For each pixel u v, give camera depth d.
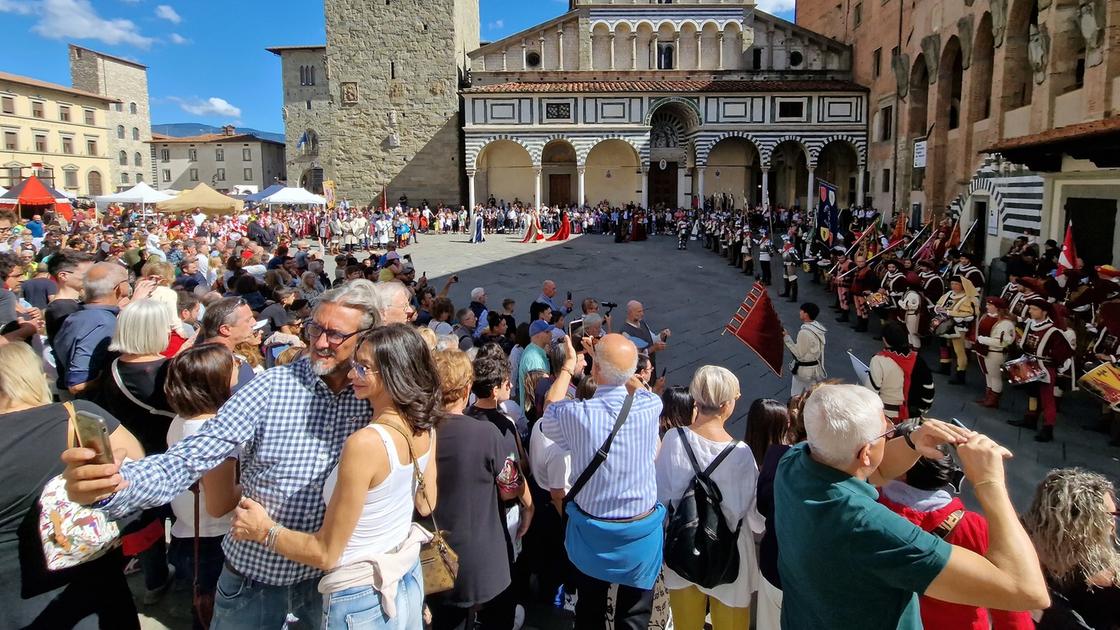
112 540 3.71
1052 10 19.17
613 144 47.19
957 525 3.62
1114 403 8.69
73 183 64.06
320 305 3.74
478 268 27.33
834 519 2.92
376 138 46.91
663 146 46.22
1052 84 19.38
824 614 3.01
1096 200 16.89
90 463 2.94
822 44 43.50
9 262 10.49
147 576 5.47
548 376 7.23
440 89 46.44
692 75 44.03
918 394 8.12
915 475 3.70
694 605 4.85
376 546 3.42
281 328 8.68
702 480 4.59
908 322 14.46
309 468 3.54
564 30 44.28
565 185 47.53
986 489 2.84
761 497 4.46
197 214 36.59
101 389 5.41
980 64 25.39
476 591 4.46
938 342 16.52
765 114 41.66
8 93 56.97
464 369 4.64
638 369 7.75
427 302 13.03
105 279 6.56
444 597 4.48
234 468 3.83
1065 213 18.28
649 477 4.59
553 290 13.18
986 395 11.76
